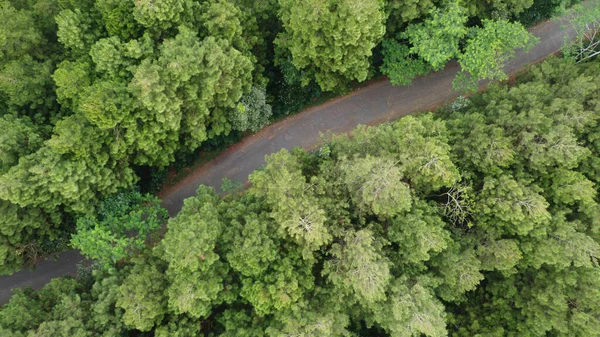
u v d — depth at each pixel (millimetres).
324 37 30875
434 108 41000
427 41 32438
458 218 28875
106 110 27438
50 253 36438
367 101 41312
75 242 29688
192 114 32219
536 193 26656
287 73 37844
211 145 39938
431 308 23797
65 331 25531
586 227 27562
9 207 29234
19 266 32594
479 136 28609
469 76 41344
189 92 29719
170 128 31422
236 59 31125
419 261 26906
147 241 37906
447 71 41781
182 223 25094
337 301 26203
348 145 29344
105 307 26844
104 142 29984
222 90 31406
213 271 25438
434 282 26844
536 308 27891
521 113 28656
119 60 29578
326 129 40906
